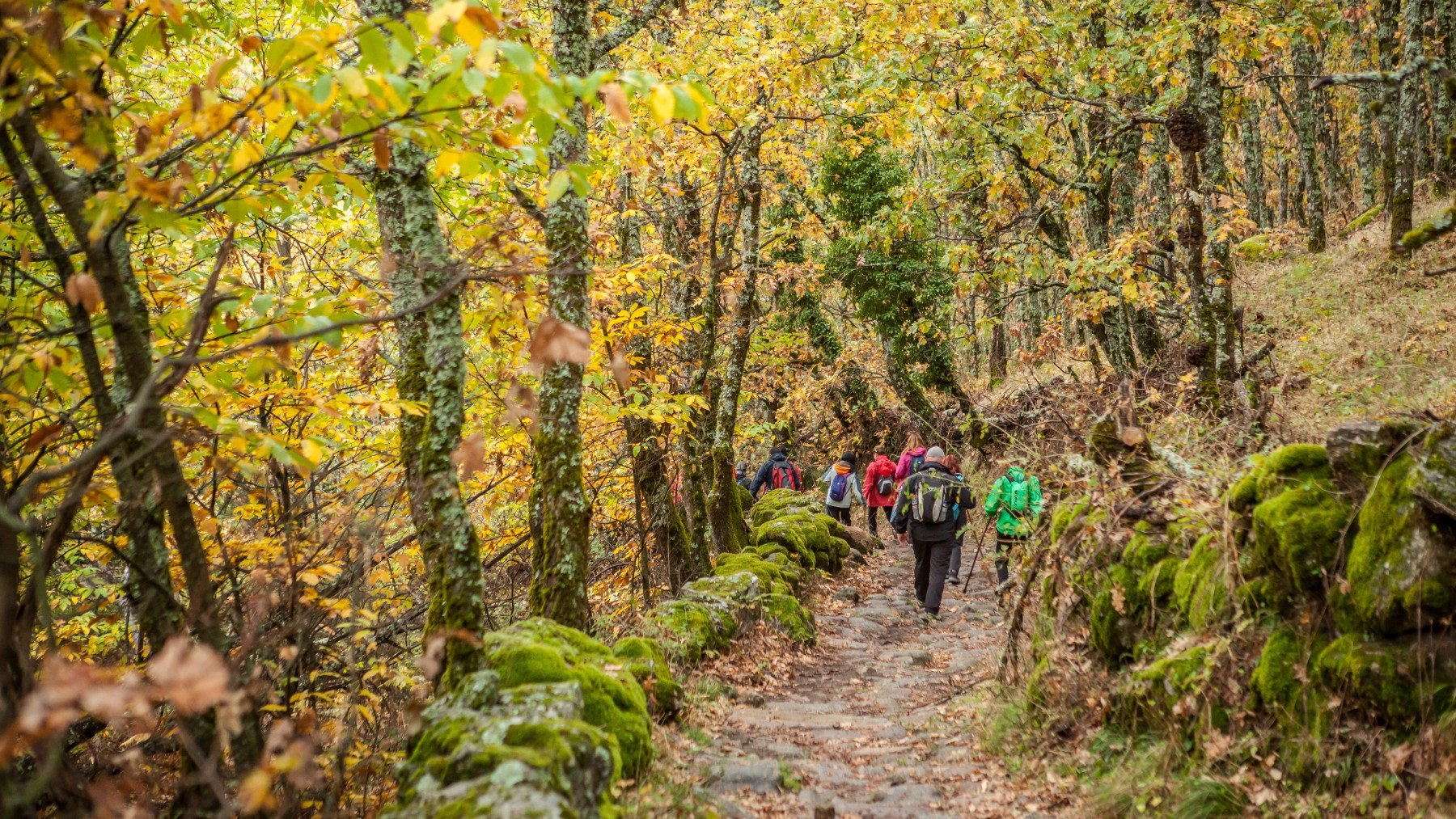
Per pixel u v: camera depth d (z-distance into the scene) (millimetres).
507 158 5316
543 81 2711
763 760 5656
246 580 5188
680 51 10977
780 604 9625
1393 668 3697
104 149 3146
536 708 3959
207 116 2969
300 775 3012
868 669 8719
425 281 4469
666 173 11469
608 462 10758
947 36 11625
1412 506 3756
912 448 16844
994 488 9695
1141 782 4457
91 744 4422
